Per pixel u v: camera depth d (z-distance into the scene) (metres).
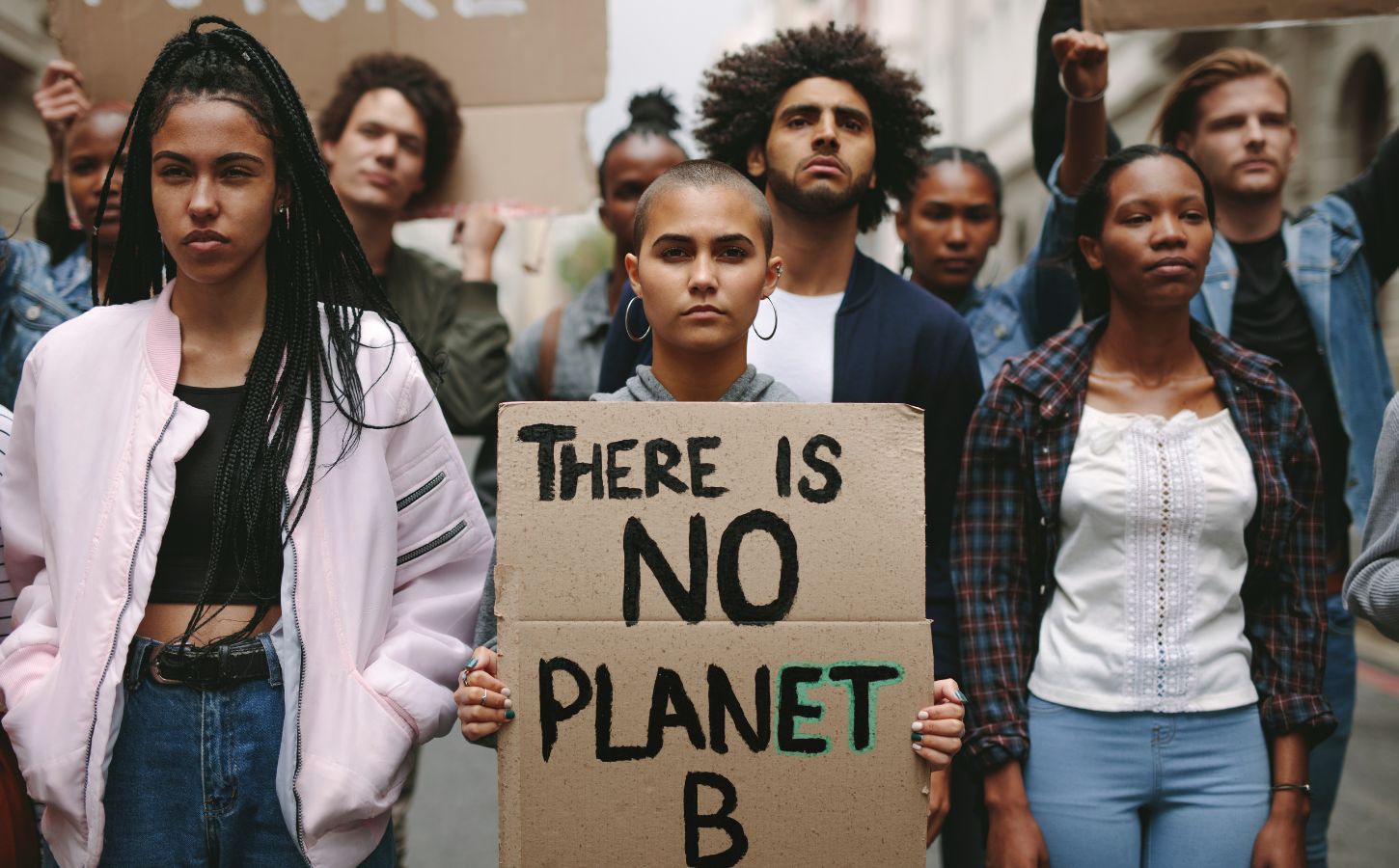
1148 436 2.52
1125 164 2.64
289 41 3.77
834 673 2.02
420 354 2.26
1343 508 3.30
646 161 4.13
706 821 2.00
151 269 2.29
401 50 3.79
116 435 2.05
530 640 2.01
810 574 2.03
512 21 3.77
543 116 3.79
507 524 2.03
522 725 2.00
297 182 2.18
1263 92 3.51
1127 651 2.46
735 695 2.01
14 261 3.28
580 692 2.00
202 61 2.10
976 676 2.55
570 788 2.00
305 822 1.98
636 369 2.60
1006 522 2.61
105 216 3.26
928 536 2.79
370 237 3.86
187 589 2.07
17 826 2.14
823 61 2.98
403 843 3.66
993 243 4.23
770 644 2.01
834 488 2.04
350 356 2.15
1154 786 2.46
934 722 2.01
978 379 2.90
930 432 2.83
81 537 2.01
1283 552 2.54
